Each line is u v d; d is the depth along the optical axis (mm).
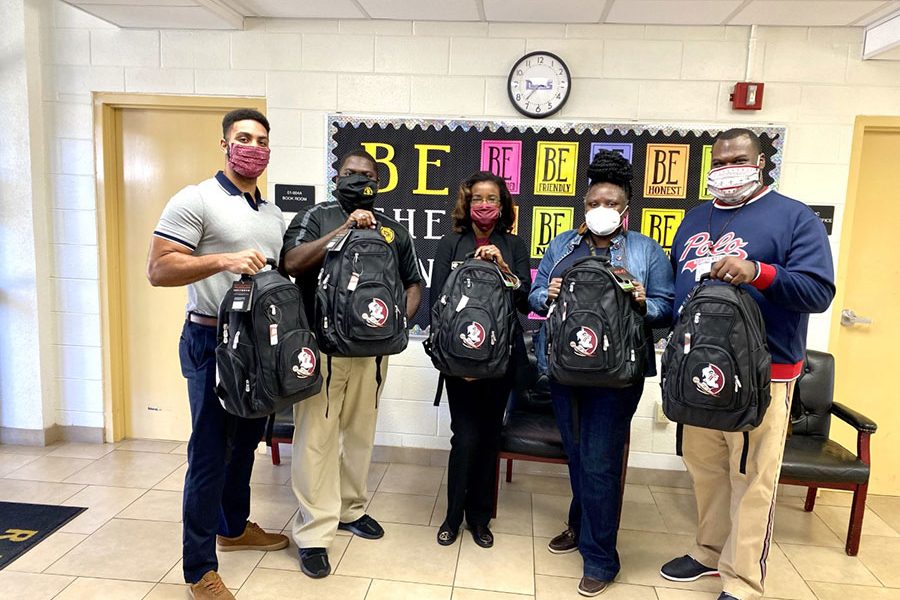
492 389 2090
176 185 3010
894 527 2490
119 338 3109
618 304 1750
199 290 1763
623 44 2656
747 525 1811
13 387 3014
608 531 1942
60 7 2848
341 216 2029
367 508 2496
